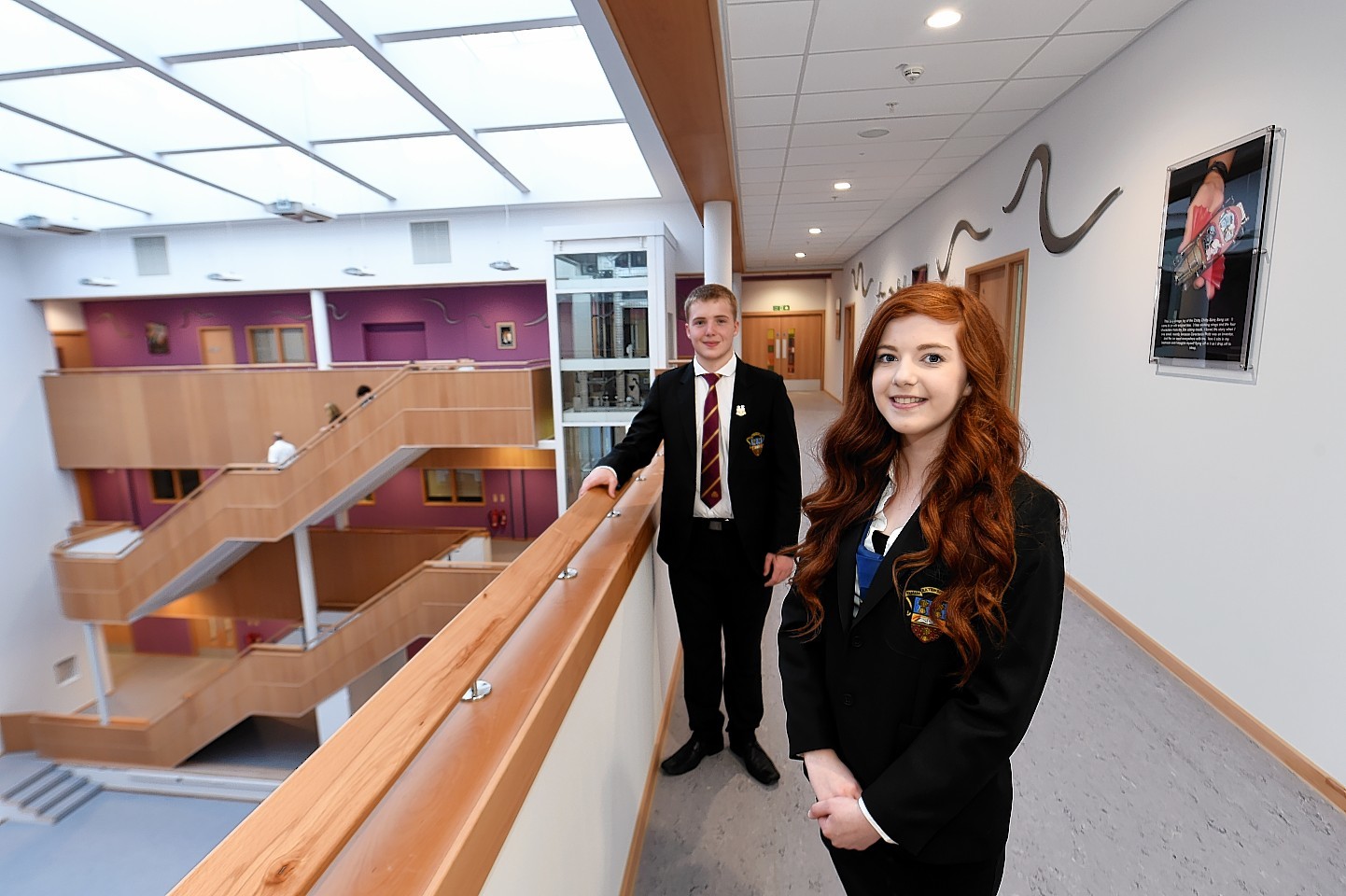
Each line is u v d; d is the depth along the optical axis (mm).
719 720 2158
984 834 974
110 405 10242
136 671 11977
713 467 1910
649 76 3242
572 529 1448
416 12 4668
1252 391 2402
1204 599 2650
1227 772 2133
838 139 4832
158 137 6855
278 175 8492
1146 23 2998
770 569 1934
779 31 3115
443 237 9570
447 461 11664
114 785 9078
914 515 965
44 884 7543
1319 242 2123
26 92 5652
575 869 1149
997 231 5008
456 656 841
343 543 10578
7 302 10133
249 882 465
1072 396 3801
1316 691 2111
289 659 8508
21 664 10242
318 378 9789
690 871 1733
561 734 1046
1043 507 897
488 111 6445
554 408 8047
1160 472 2961
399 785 706
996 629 861
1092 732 2354
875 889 1056
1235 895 1650
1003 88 3807
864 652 987
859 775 1021
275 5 4688
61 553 9078
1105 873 1716
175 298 11297
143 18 4738
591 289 7777
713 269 6965
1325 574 2094
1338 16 2039
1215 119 2605
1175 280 2840
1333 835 1853
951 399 938
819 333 16141
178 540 8797
